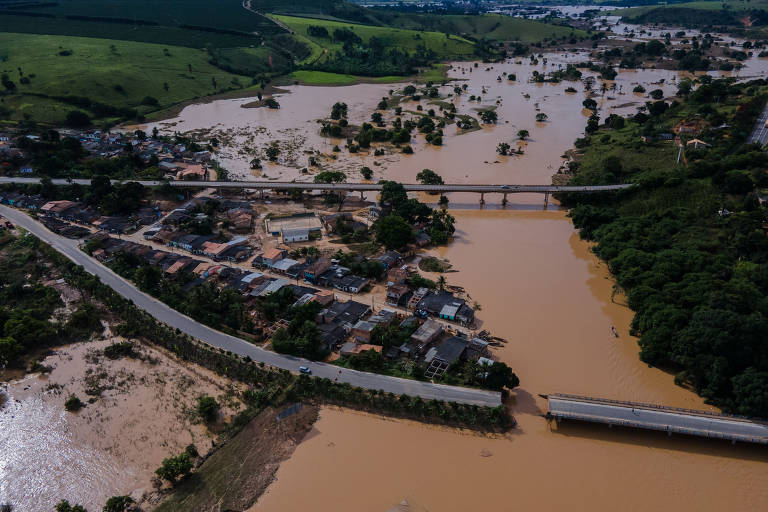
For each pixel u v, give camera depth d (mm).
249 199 197375
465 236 169250
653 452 87688
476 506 78312
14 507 79562
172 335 115438
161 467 83938
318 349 108688
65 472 85000
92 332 120250
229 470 84375
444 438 90750
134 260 144750
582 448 88625
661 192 171125
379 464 85500
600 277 143125
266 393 98312
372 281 141125
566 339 116750
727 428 88125
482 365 99688
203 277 139375
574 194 187625
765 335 94312
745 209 152375
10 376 107000
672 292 115750
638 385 102562
